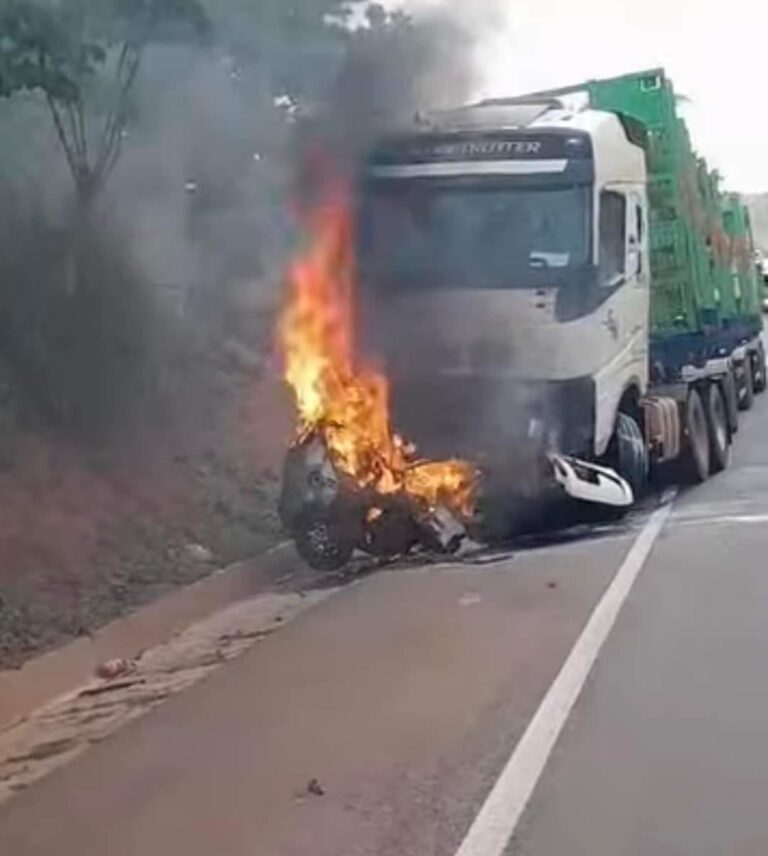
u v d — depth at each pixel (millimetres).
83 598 11633
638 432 15336
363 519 13086
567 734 7477
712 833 6074
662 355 17000
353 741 7555
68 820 6629
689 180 17656
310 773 7066
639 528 14305
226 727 7988
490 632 9961
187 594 12250
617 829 6141
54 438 14219
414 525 13250
